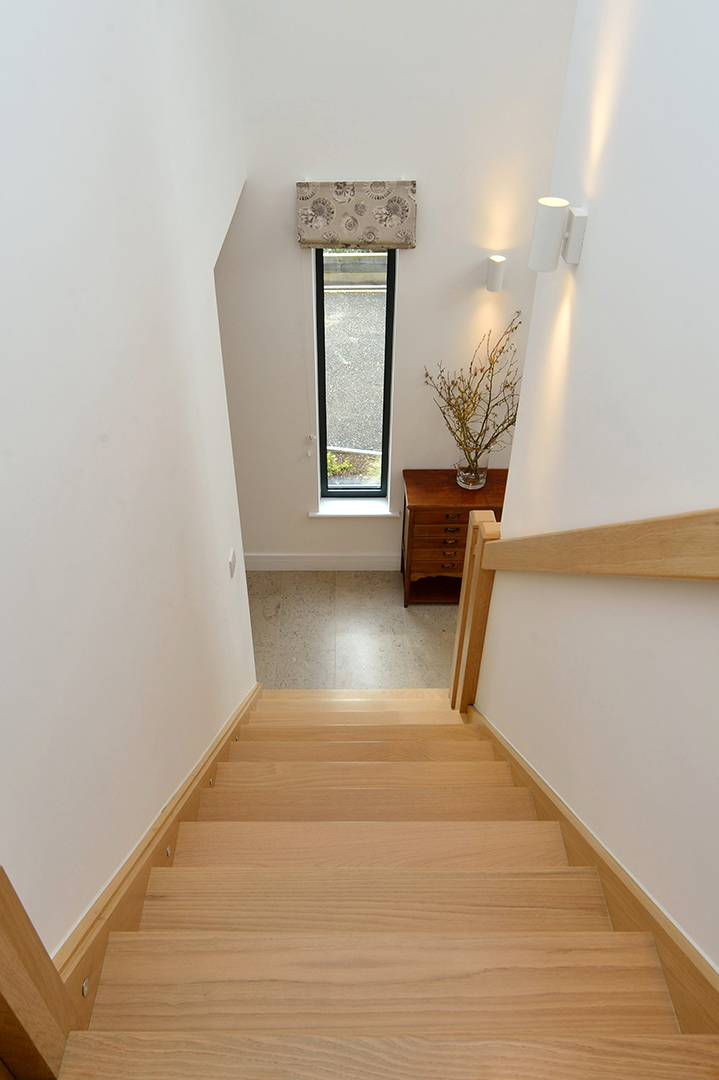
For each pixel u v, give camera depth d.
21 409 1.15
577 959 1.51
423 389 5.04
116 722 1.67
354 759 2.96
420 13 3.72
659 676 1.53
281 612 5.59
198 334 2.43
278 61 3.83
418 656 5.23
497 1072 1.21
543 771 2.38
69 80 1.30
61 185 1.27
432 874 1.85
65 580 1.35
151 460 1.87
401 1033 1.39
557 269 2.21
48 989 1.22
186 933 1.54
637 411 1.64
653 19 1.51
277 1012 1.41
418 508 5.02
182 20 2.27
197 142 2.51
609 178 1.77
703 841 1.37
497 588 3.00
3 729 1.14
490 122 4.05
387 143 4.11
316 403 5.14
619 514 1.76
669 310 1.47
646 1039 1.25
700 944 1.39
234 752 2.97
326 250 4.68
